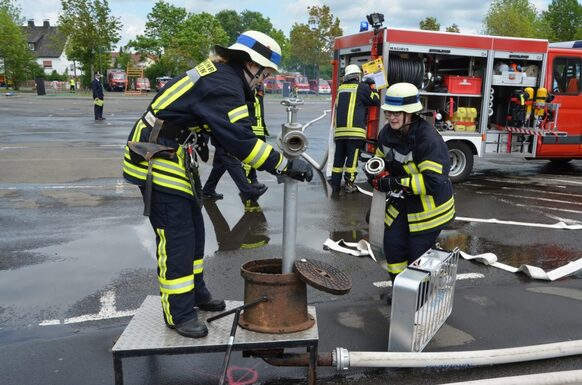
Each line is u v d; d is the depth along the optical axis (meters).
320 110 27.06
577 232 6.41
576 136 9.98
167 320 2.90
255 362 3.31
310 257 5.32
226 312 2.88
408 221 3.84
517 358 3.21
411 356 3.04
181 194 2.84
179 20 58.59
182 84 2.81
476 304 4.28
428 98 9.12
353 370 3.24
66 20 43.25
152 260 5.12
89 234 5.89
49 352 3.39
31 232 5.93
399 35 8.19
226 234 6.00
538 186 9.30
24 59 50.97
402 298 3.12
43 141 13.41
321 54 47.69
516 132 9.22
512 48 8.88
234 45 2.87
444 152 3.63
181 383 3.06
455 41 8.49
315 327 2.98
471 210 7.44
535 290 4.61
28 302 4.13
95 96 19.06
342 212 7.14
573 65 9.80
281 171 2.79
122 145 12.95
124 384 3.04
